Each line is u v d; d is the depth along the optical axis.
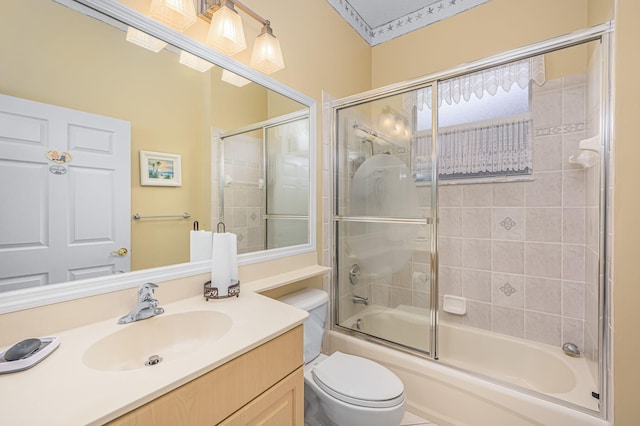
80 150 0.91
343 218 2.02
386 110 1.85
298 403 0.96
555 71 1.71
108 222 0.97
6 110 0.79
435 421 1.51
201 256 1.23
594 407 1.20
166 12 1.10
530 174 1.80
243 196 1.43
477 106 1.94
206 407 0.69
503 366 1.85
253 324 0.90
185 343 0.98
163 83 1.12
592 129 1.49
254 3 1.48
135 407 0.56
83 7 0.92
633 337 1.06
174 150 1.16
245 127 1.44
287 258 1.64
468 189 2.01
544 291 1.78
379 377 1.28
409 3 2.22
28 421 0.49
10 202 0.79
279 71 1.63
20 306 0.77
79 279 0.90
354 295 1.99
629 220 1.07
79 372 0.64
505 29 1.93
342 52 2.16
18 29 0.80
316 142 1.88
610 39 1.16
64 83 0.88
